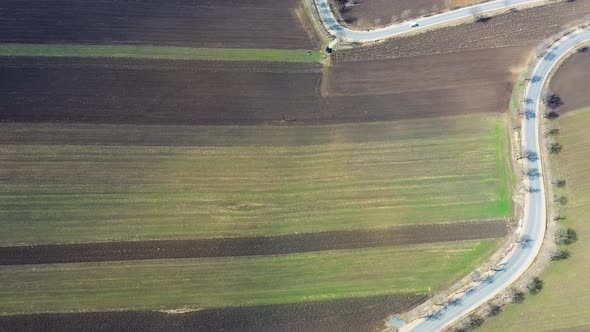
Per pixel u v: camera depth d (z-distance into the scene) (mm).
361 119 57562
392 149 55844
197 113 56625
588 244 51875
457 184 54219
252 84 59250
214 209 51469
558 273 50375
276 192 52688
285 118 57094
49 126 54375
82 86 57281
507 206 53406
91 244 49125
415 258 50438
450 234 51688
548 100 59812
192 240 49969
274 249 50062
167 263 48875
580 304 49031
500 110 58938
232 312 47438
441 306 48375
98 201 51000
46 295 46938
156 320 46750
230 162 54062
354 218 51875
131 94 57219
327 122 57188
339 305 48094
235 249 49844
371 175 54219
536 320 48188
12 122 54219
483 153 56094
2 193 50594
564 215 53156
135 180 52312
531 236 52031
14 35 59969
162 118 55969
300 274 49188
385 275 49562
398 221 51969
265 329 46844
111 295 47375
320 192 52969
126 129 54938
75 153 53219
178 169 53250
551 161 56062
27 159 52406
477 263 50562
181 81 58625
